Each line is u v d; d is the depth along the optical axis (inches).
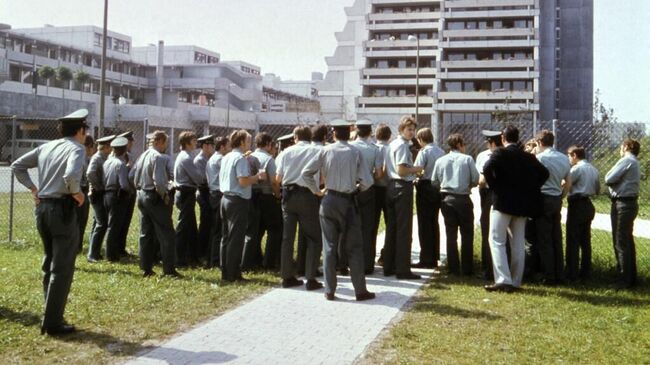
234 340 202.8
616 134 623.2
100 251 366.3
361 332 212.8
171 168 305.6
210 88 3575.3
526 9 2659.9
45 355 186.5
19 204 685.3
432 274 324.8
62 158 206.8
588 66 3166.8
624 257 291.9
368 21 3070.9
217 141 342.3
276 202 333.7
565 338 207.5
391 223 315.9
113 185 345.7
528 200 275.4
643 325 225.1
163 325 220.4
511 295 271.1
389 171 312.0
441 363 181.8
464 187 317.7
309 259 283.0
